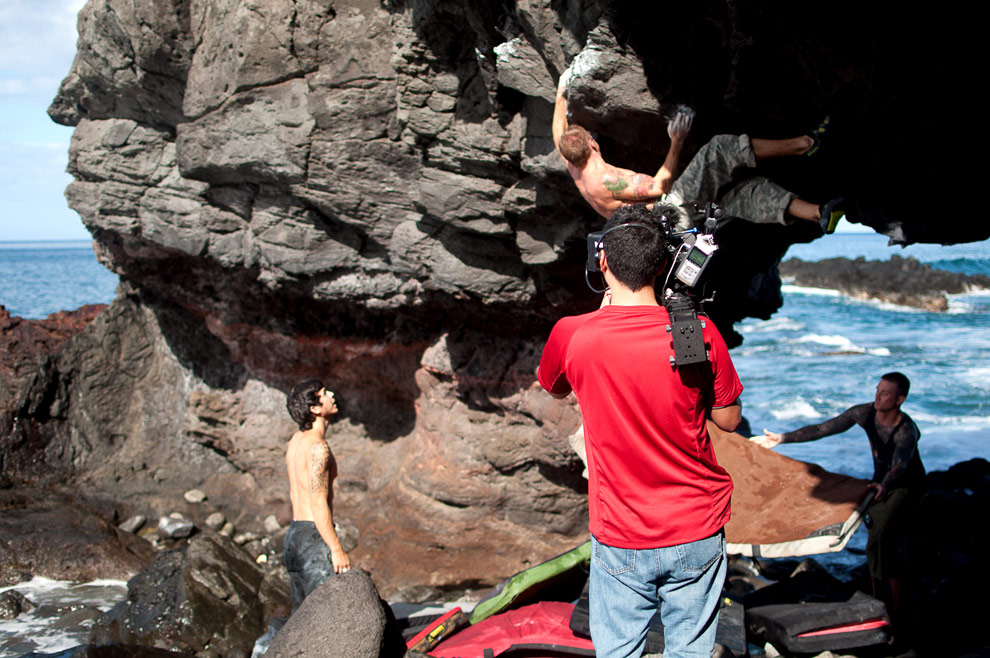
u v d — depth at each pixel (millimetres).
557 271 7977
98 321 12734
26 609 8117
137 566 9453
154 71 9406
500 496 9516
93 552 9367
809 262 59094
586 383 2279
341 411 11523
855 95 4039
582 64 4941
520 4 5352
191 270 11828
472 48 6883
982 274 51344
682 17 4566
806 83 4273
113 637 7074
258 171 8711
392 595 8969
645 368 2184
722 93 4742
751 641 5625
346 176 8312
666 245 2332
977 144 4109
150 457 12469
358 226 8680
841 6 3600
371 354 10695
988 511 7832
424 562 9711
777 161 4812
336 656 3100
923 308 41500
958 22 3459
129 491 11883
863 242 152375
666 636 2312
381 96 7773
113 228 10891
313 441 5629
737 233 6809
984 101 3840
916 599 5879
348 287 9367
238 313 11492
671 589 2275
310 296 10453
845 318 38094
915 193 4414
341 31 7754
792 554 5051
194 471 12312
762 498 5406
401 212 8438
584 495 9391
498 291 8383
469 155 7219
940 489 9117
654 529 2229
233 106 8633
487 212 7559
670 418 2191
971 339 29891
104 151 10438
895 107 4043
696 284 2305
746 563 7812
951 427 15188
